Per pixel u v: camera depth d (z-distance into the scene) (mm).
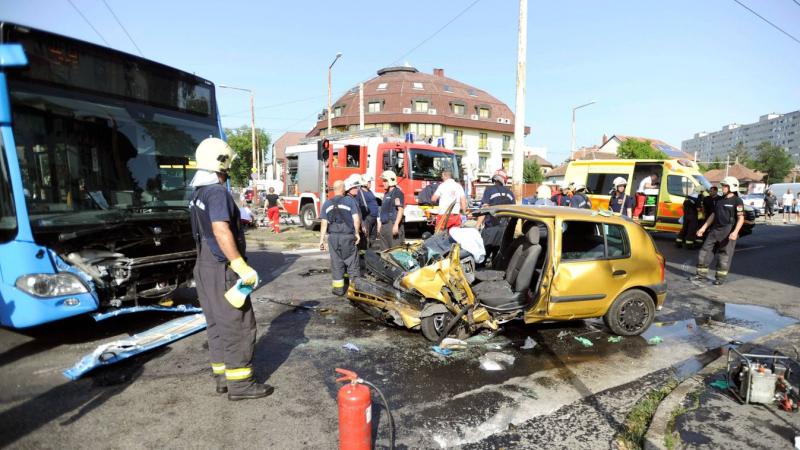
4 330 5172
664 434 3295
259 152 66875
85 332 5168
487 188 8914
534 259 5176
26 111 4191
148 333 4930
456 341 5008
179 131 5699
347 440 2803
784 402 3680
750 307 6828
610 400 3863
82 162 4656
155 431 3223
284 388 3924
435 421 3455
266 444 3096
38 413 3420
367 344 4992
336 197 6715
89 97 4766
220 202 3404
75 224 4418
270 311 6168
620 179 12320
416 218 12211
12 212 4051
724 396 3898
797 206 25891
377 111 51500
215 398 3721
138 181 5199
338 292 6859
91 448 3004
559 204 10547
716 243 8469
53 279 4191
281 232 15281
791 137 168375
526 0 11562
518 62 11820
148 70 5367
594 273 5098
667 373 4434
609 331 5590
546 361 4664
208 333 3736
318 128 54500
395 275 5352
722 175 63938
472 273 5500
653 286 5383
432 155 12664
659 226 13797
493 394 3912
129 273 4699
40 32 4312
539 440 3238
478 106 55281
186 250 5676
